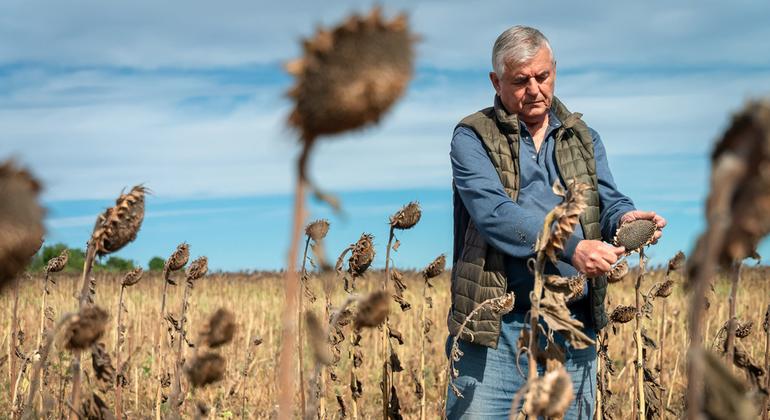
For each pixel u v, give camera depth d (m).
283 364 1.49
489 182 4.49
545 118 4.77
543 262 2.73
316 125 1.42
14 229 1.47
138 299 13.23
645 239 4.14
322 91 1.41
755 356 6.80
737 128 1.16
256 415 6.83
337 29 1.43
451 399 4.74
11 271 1.50
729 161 1.13
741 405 1.20
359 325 2.33
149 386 7.29
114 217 2.20
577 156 4.67
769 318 3.96
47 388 4.74
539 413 2.19
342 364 9.23
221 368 2.29
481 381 4.57
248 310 12.66
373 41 1.42
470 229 4.71
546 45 4.54
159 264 30.31
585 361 4.55
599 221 4.69
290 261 1.45
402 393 8.16
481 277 4.53
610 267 3.69
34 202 1.52
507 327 4.50
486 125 4.73
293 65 1.43
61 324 2.18
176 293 14.70
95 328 2.17
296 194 1.44
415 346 9.84
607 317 4.70
